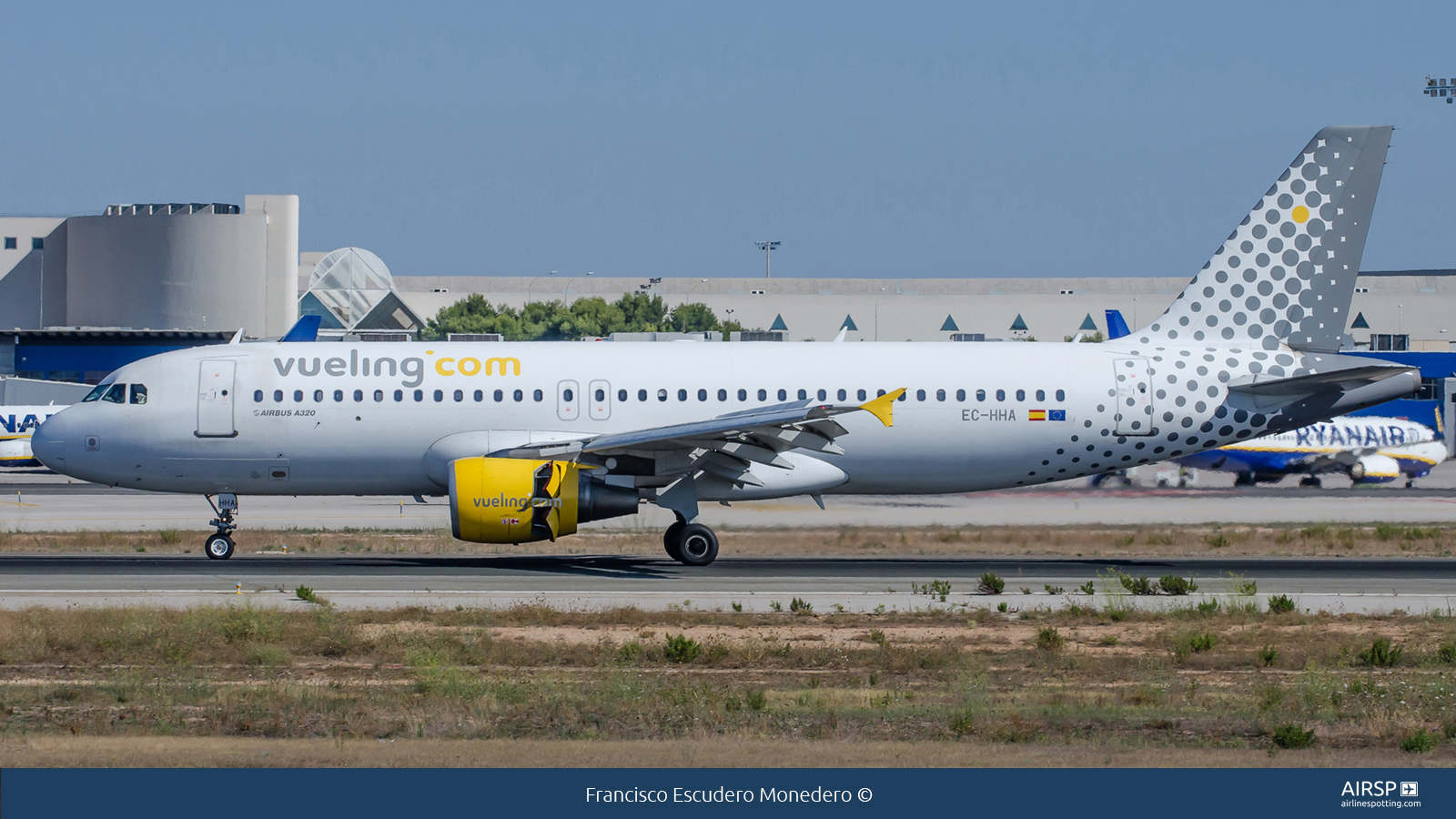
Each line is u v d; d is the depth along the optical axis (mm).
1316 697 53281
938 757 43688
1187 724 49906
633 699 53000
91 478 102625
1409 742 46062
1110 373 105000
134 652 63375
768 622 73375
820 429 95500
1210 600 81188
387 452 101938
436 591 84188
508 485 93250
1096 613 76562
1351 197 106562
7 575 90875
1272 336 107188
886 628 72062
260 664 61750
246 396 101062
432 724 49125
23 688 55125
